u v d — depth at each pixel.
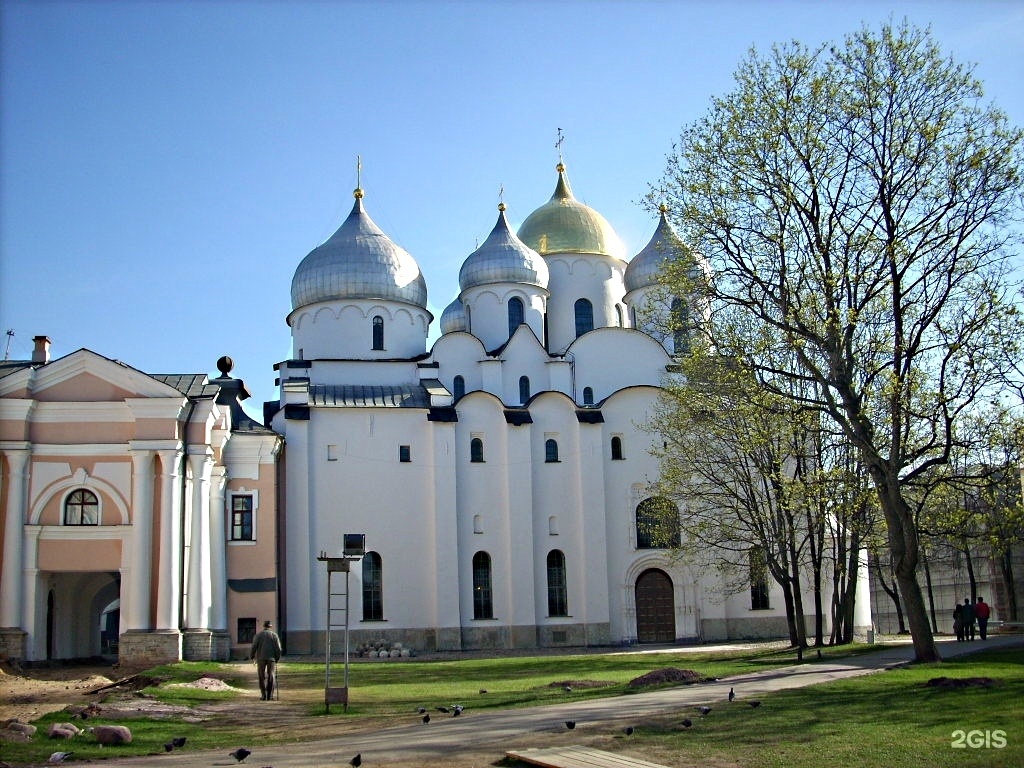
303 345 64.12
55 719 22.38
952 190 30.33
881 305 31.05
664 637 58.62
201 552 42.94
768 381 34.34
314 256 64.75
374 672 39.44
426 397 59.38
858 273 30.88
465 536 57.34
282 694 30.78
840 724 18.59
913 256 30.55
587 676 34.59
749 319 36.41
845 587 46.41
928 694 22.00
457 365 62.25
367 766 15.97
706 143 32.78
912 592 30.33
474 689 31.05
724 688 25.17
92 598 49.28
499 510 57.91
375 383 61.31
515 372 62.28
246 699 29.09
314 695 30.42
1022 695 21.16
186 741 19.84
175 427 41.72
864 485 36.78
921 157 30.48
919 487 33.84
